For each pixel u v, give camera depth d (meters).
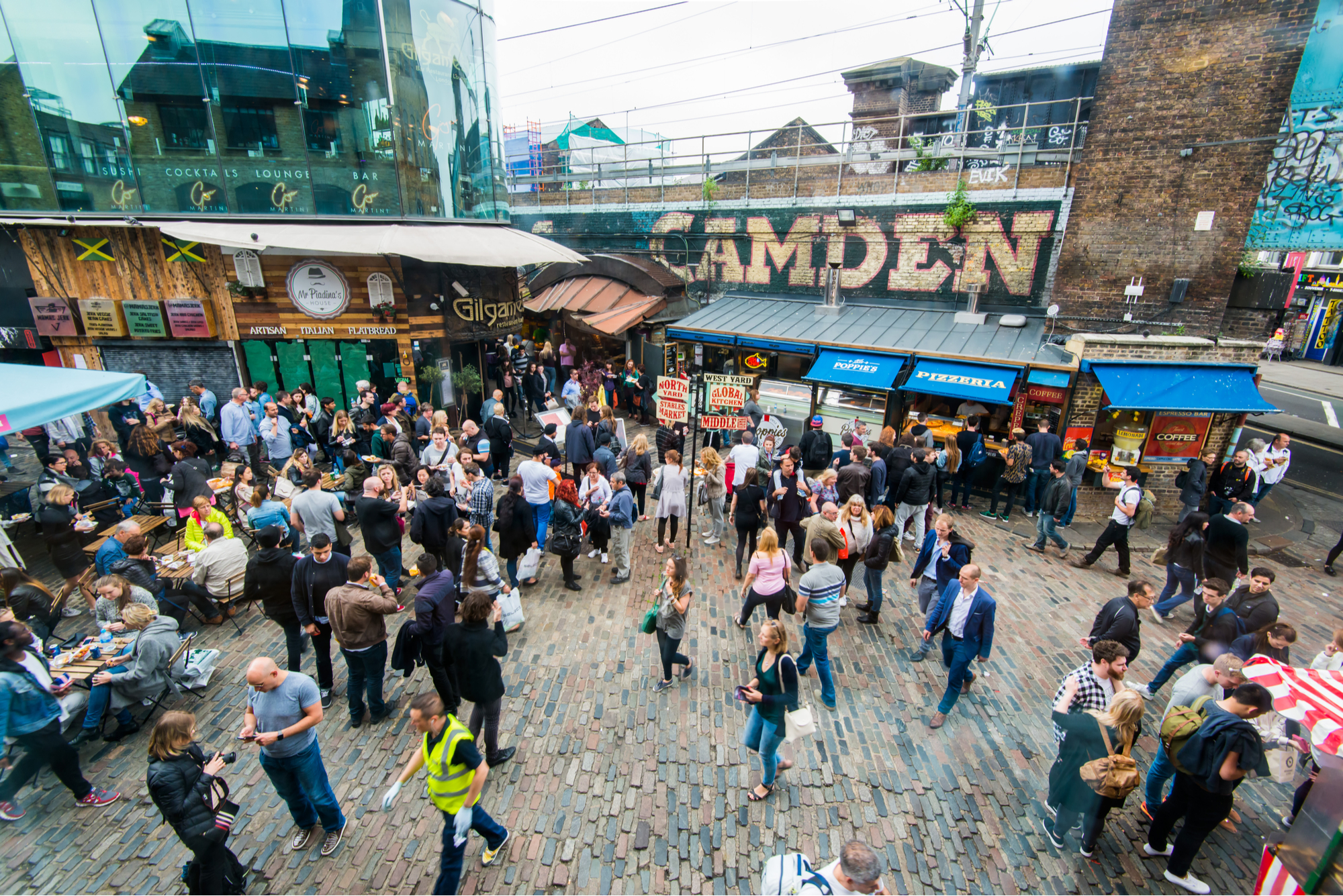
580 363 20.17
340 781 5.65
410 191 13.68
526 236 15.40
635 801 5.52
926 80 21.34
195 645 7.47
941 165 15.62
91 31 11.87
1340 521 12.14
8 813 5.17
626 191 20.06
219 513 8.06
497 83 15.57
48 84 12.12
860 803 5.59
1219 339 11.50
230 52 12.23
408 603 8.42
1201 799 4.56
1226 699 4.64
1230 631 6.22
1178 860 4.80
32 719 4.93
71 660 5.97
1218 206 11.21
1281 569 10.23
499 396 12.46
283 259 13.09
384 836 5.15
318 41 12.47
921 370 12.83
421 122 13.59
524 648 7.64
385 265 13.45
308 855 4.96
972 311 14.31
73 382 7.82
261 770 5.78
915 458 9.75
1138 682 7.25
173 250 12.95
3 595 7.11
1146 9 11.18
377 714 6.31
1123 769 4.58
